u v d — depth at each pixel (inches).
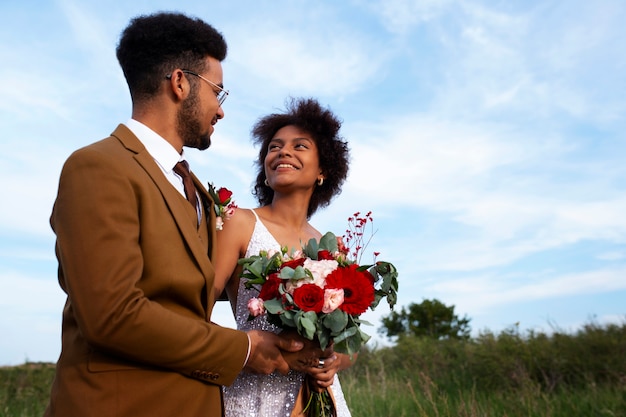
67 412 80.5
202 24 101.9
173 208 90.6
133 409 81.7
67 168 83.5
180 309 88.8
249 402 114.8
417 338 500.1
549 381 358.0
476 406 278.1
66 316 87.8
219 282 118.6
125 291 78.6
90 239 78.8
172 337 82.0
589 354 376.8
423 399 295.1
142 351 80.4
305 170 133.4
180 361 84.0
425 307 812.0
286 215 133.3
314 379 114.0
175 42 98.3
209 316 93.2
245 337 94.0
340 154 141.9
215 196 114.4
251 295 120.6
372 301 109.4
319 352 109.0
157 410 83.2
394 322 823.1
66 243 79.3
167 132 98.2
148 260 85.5
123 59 99.7
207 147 105.6
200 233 98.6
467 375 379.9
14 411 293.1
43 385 358.9
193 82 99.3
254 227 126.1
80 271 78.0
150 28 98.1
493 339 411.5
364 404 289.7
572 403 288.2
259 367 105.5
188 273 89.1
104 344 78.4
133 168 88.0
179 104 98.7
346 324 103.3
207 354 86.7
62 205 81.4
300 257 114.3
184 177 100.3
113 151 88.0
